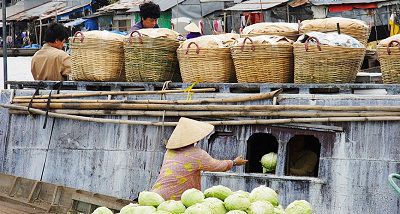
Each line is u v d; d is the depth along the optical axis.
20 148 8.96
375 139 6.83
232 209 4.73
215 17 30.98
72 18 41.19
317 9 27.42
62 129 8.65
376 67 10.54
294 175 7.45
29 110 8.82
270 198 4.92
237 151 7.48
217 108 7.57
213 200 4.81
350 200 6.89
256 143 8.09
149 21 9.59
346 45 7.21
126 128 8.16
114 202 7.88
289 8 27.91
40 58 9.45
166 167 6.52
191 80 7.95
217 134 7.61
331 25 8.39
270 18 28.08
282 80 7.55
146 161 8.00
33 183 8.59
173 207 4.83
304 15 27.78
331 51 7.17
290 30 8.52
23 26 45.22
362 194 6.85
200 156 6.50
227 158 7.52
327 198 6.99
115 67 8.58
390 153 6.75
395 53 7.25
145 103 8.01
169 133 7.86
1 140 9.10
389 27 24.97
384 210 6.76
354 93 7.28
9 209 8.24
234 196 4.77
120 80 8.70
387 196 6.75
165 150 7.88
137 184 8.05
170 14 31.72
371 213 6.81
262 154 8.10
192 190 4.96
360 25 8.49
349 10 26.91
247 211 4.71
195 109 7.71
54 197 8.26
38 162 8.80
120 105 8.16
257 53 7.50
